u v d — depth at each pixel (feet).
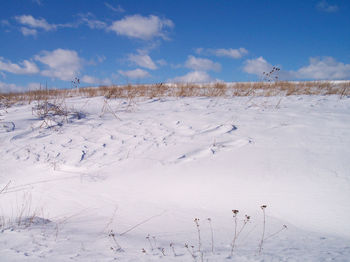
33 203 12.33
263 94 30.78
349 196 10.26
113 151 15.98
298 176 11.73
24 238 8.82
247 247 8.07
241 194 11.34
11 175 14.43
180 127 18.51
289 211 10.18
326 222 9.43
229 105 24.29
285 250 7.70
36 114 22.34
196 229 9.66
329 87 34.99
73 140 17.52
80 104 25.84
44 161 15.43
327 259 6.91
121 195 12.37
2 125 19.60
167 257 7.38
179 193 12.01
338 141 14.33
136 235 9.34
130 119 20.76
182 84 35.96
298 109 21.47
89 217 10.99
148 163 14.46
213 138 16.35
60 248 8.03
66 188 13.21
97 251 7.82
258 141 15.31
